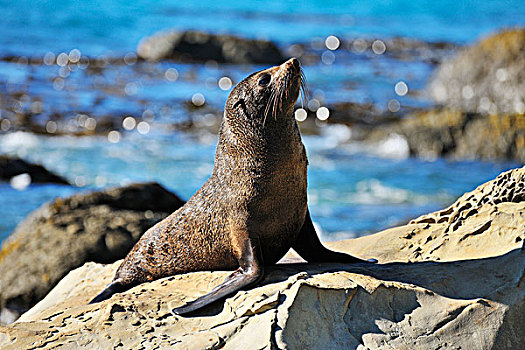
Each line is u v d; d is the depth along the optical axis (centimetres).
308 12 19838
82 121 8656
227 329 2147
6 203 5803
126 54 13438
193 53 13162
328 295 2183
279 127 2461
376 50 14350
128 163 7012
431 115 7744
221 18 18325
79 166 6912
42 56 12912
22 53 13075
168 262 2786
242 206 2525
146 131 8331
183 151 7500
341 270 2445
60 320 2362
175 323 2252
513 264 2375
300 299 2153
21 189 6172
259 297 2202
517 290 2284
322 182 6312
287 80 2400
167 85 10988
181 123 8738
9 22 16162
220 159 2623
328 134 8275
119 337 2184
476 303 2241
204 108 9550
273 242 2578
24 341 2205
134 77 11519
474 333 2180
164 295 2461
